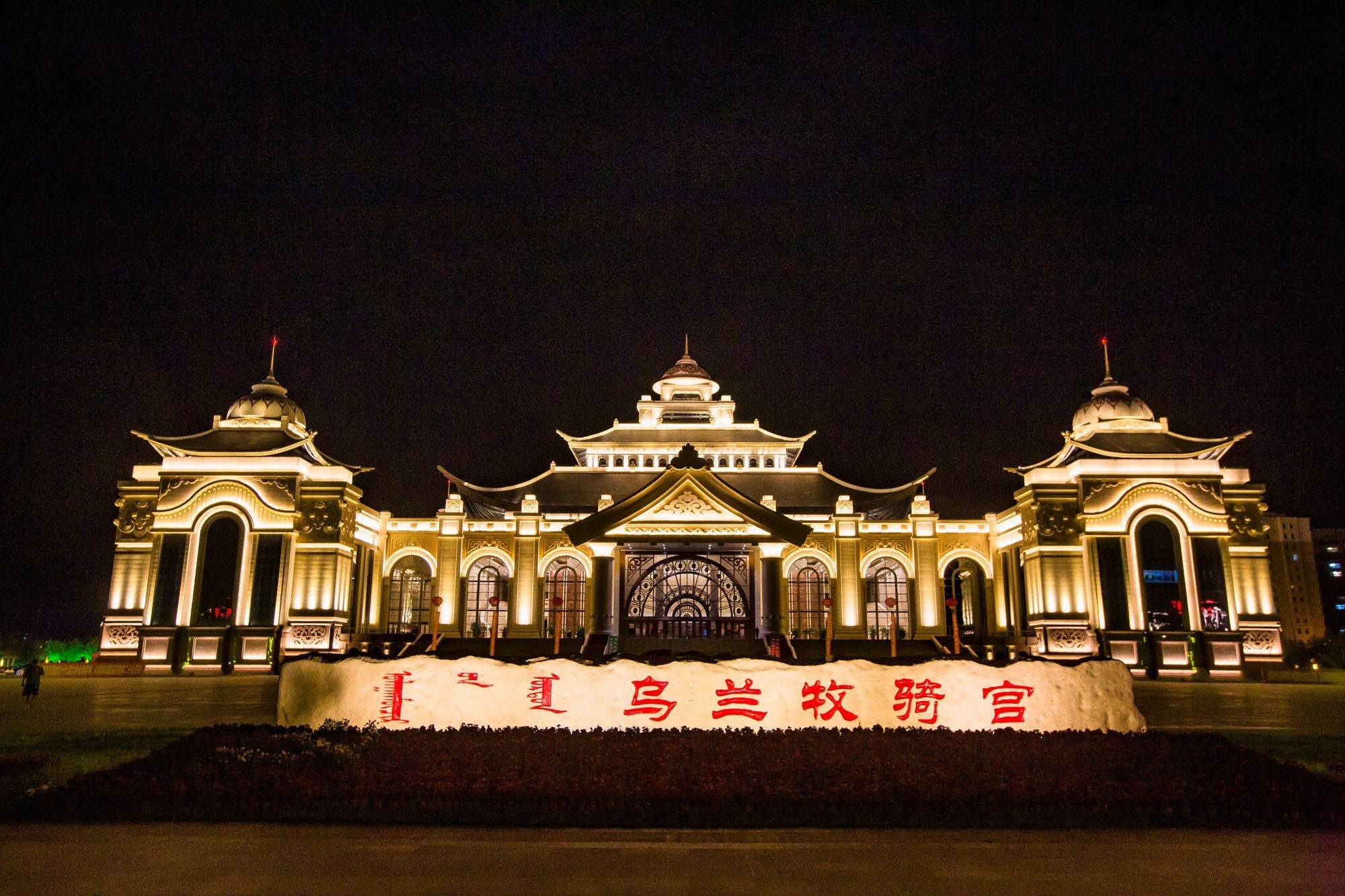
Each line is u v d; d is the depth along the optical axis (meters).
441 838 10.88
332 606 46.84
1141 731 16.39
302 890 8.96
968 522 55.09
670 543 44.88
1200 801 11.91
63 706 27.62
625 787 12.26
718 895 8.91
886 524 53.31
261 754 13.93
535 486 57.56
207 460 48.31
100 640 48.06
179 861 9.91
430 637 47.75
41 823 11.58
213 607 46.97
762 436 60.78
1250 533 48.41
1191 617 46.88
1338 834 11.25
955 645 33.69
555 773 12.91
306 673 16.77
